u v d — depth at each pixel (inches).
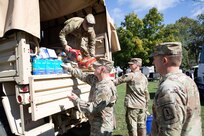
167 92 63.3
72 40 173.8
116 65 1030.4
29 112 112.0
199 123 70.8
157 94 66.6
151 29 994.1
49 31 228.4
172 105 61.9
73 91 139.3
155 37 992.9
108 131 117.6
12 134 119.6
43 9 211.2
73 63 149.0
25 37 112.2
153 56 74.2
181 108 62.7
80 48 173.5
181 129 63.5
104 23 187.9
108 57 185.5
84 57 168.9
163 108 63.2
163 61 70.9
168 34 1011.3
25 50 111.7
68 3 198.8
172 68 70.2
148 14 1003.9
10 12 108.3
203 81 350.9
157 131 68.8
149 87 605.0
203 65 355.3
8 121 115.4
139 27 988.6
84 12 200.4
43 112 114.4
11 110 117.8
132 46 959.6
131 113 171.0
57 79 126.3
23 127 112.5
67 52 159.3
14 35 112.4
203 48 369.1
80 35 173.2
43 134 120.2
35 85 111.0
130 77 169.3
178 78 67.1
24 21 107.6
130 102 171.2
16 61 112.3
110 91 114.0
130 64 177.3
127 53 973.8
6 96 119.3
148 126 186.2
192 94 67.6
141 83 171.6
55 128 141.7
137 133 175.5
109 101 113.3
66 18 216.4
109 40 187.9
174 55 69.0
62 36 163.2
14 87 124.2
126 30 975.6
